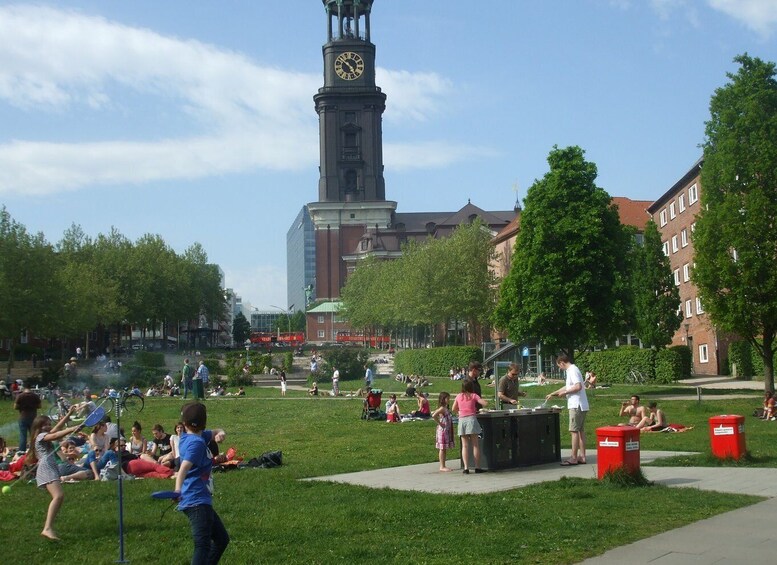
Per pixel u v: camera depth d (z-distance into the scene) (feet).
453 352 245.04
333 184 547.49
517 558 33.83
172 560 34.63
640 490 48.93
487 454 59.77
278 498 49.29
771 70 136.26
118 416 37.42
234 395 189.16
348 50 543.80
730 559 32.86
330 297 547.08
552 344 176.86
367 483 55.72
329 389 209.87
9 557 35.63
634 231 229.86
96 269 319.47
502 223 545.03
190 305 360.69
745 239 130.41
